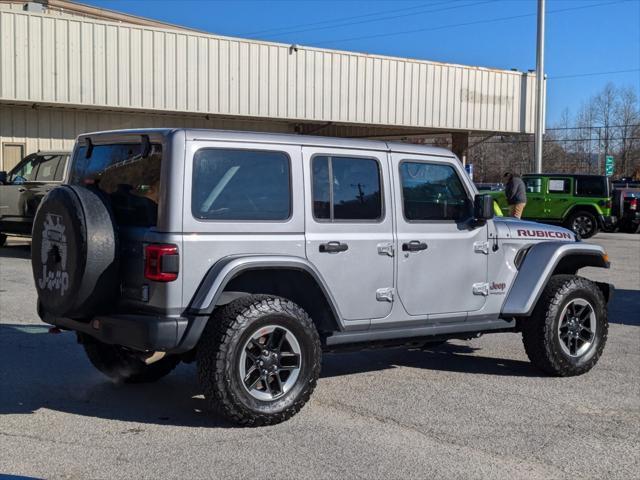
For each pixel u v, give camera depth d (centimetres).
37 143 1916
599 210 2314
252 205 525
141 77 1903
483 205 625
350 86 2269
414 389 634
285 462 458
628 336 886
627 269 1558
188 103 1978
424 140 3262
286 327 521
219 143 514
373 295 580
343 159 569
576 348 690
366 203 579
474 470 454
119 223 530
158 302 494
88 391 613
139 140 527
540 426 541
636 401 610
